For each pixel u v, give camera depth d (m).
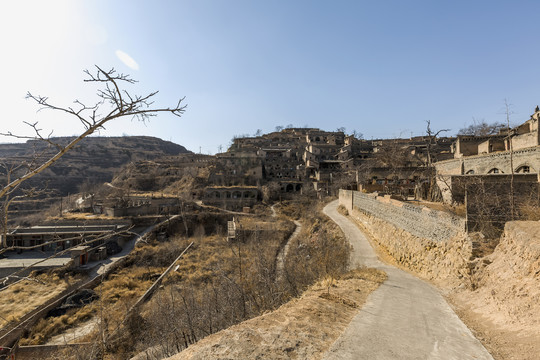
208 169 70.00
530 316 6.60
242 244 34.72
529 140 21.34
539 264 7.66
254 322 6.79
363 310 8.42
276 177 69.12
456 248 12.59
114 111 4.18
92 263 30.61
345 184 48.00
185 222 42.78
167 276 27.50
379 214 24.23
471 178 17.53
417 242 16.52
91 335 17.53
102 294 24.27
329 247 21.58
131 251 34.72
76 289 24.83
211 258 31.50
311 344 5.80
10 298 21.94
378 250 21.78
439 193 24.23
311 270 15.54
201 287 22.95
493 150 26.25
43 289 23.81
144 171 77.88
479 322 7.62
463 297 10.07
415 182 32.12
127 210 44.25
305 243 29.67
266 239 35.25
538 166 18.20
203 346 5.53
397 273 15.42
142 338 16.12
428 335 6.62
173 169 77.12
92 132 4.26
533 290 7.20
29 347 16.59
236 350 5.35
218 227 45.25
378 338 6.32
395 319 7.70
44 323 19.36
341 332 6.56
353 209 34.03
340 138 87.12
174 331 13.06
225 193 55.41
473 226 12.14
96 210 48.59
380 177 36.72
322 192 56.62
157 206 47.81
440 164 29.23
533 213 11.25
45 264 28.06
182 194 58.47
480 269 10.48
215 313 12.84
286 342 5.77
